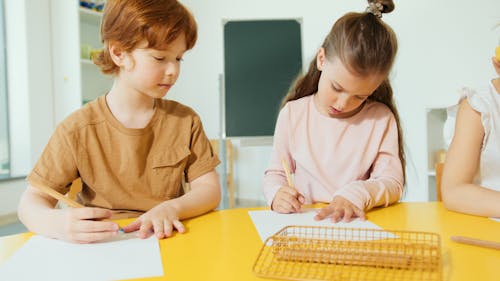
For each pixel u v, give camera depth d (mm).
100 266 460
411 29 2553
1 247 549
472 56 2332
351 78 820
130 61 753
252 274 421
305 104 1080
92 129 834
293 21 2703
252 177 3352
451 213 722
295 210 752
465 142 830
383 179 886
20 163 2830
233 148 3422
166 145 901
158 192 891
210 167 923
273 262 450
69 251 521
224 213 754
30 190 745
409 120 2602
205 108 3420
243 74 2705
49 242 564
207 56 3385
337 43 854
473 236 563
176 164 900
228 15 3295
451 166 813
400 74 2619
